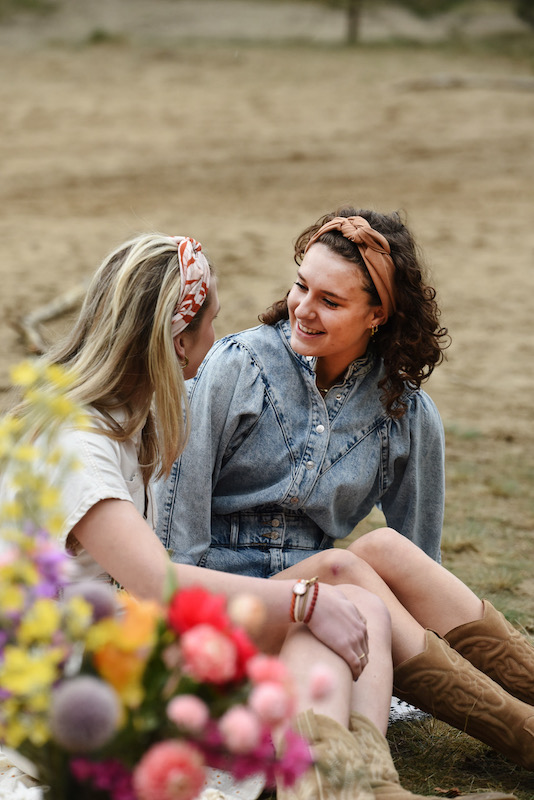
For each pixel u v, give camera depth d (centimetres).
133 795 158
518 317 954
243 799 227
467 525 478
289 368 291
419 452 306
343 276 274
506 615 372
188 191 1434
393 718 290
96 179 1481
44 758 164
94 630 156
